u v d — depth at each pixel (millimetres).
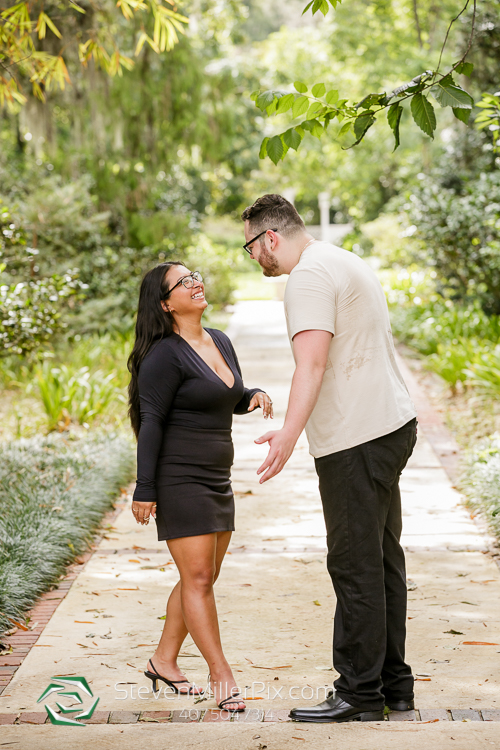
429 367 11508
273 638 3799
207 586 3111
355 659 2852
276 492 6422
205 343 3164
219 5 17453
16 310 7223
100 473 6492
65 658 3623
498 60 11992
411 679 3033
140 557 5039
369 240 30906
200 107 14320
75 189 13328
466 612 4020
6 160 14422
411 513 5703
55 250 13203
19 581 4262
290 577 4598
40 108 12227
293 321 2742
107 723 2967
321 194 33719
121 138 13289
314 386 2682
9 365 10953
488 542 5066
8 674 3465
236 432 8586
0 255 8484
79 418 8625
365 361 2797
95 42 6496
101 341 12414
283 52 27094
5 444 7414
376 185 31484
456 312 12711
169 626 3295
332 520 2848
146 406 3023
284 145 3363
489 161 13602
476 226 12078
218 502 3109
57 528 5074
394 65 22031
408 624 3891
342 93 25062
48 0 10055
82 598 4359
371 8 21812
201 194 33406
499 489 5574
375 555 2822
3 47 6047
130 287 14109
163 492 3051
